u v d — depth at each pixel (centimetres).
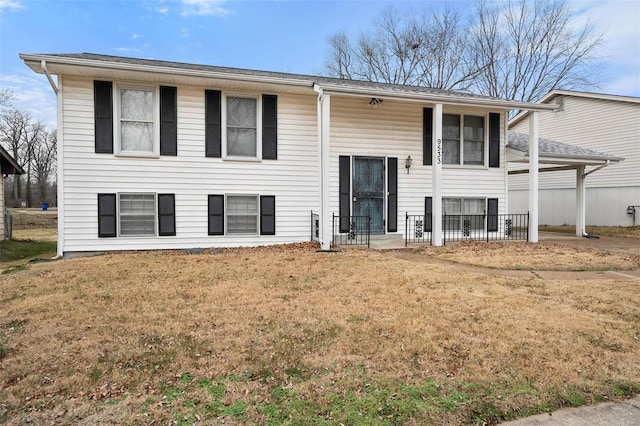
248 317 434
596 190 1786
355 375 303
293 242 1013
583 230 1351
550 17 2544
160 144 912
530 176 1117
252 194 981
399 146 1095
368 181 1074
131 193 900
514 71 2691
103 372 306
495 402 269
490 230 1178
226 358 332
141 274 638
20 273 656
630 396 285
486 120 1167
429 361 329
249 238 984
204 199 948
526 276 670
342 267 696
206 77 883
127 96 900
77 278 607
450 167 1140
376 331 394
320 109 948
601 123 1766
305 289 552
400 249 944
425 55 2789
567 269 737
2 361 325
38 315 439
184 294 525
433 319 429
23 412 250
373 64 2855
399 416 249
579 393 285
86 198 874
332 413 252
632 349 361
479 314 449
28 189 4503
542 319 434
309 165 1020
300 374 304
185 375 302
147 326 406
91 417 245
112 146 883
